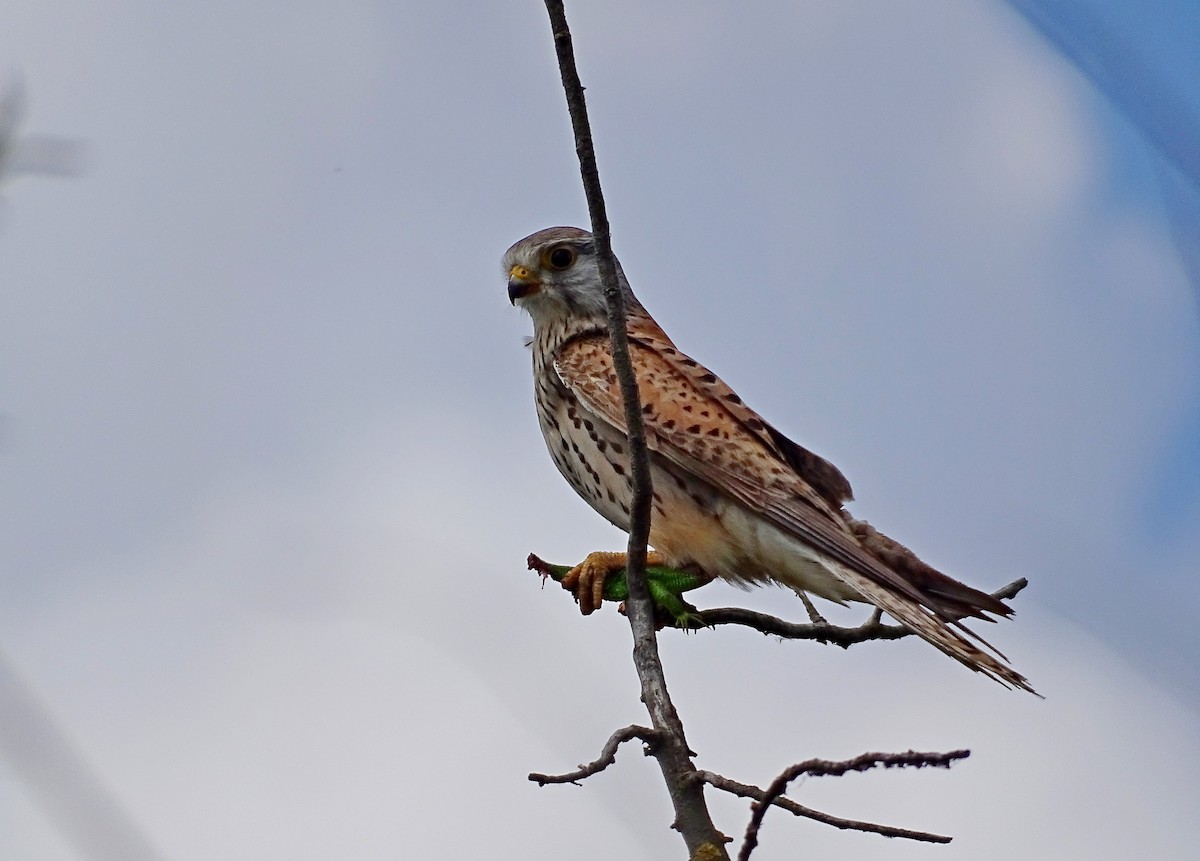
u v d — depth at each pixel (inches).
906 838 255.3
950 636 350.3
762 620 362.6
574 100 271.1
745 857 223.6
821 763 218.2
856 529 409.1
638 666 293.6
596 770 231.5
